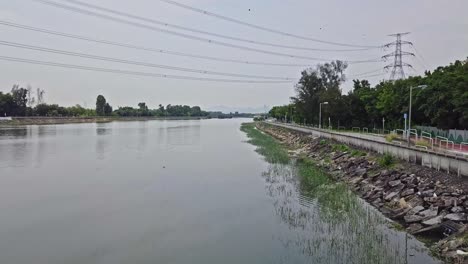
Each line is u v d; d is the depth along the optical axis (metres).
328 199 24.48
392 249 15.83
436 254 14.97
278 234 18.22
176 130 105.75
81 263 15.16
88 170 36.12
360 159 34.97
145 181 31.06
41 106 130.88
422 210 19.28
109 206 23.50
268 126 119.44
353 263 14.66
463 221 16.66
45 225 19.80
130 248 16.72
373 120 74.62
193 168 37.88
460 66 44.91
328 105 79.62
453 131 40.81
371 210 21.86
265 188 28.42
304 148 54.81
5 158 43.09
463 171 21.50
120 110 171.50
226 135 89.50
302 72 99.12
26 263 15.12
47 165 38.69
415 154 27.39
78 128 105.00
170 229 19.19
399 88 58.38
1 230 19.03
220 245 16.94
